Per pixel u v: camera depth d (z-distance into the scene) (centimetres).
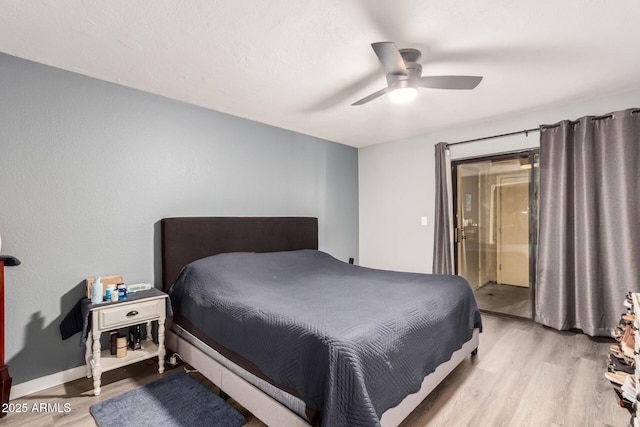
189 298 235
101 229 242
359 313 171
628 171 269
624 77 247
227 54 207
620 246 274
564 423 168
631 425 152
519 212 382
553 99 294
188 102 294
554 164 308
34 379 210
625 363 180
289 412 143
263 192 359
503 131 349
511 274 402
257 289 226
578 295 297
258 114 329
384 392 139
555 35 188
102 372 223
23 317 207
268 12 164
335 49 202
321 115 334
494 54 210
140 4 157
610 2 158
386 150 455
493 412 179
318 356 135
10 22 170
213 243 301
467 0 156
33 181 212
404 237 438
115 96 250
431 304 199
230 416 177
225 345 186
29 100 211
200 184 303
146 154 267
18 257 206
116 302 210
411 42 194
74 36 184
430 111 324
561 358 246
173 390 205
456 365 215
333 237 448
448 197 383
